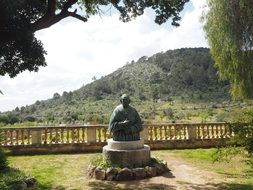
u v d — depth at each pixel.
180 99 130.88
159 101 133.75
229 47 23.98
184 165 16.67
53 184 13.45
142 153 15.12
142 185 13.20
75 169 16.11
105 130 21.48
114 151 15.05
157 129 22.42
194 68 157.62
